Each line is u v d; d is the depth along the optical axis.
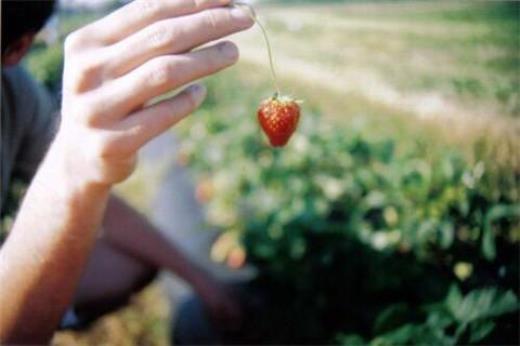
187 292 1.16
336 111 2.79
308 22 7.02
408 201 0.97
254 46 6.42
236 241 1.31
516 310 0.68
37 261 0.54
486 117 1.48
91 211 0.51
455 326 0.69
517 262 0.77
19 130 0.84
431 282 0.86
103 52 0.44
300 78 4.27
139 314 1.28
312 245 1.06
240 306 1.05
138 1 0.45
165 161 2.44
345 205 1.22
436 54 3.49
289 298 1.09
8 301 0.56
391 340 0.68
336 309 1.02
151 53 0.43
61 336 1.21
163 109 0.44
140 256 0.99
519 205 0.81
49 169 0.51
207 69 0.43
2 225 1.09
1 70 0.75
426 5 6.58
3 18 0.69
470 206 0.83
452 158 0.95
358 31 5.70
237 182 1.60
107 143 0.44
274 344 1.00
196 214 1.60
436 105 2.26
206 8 0.44
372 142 1.53
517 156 0.88
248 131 1.97
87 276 0.95
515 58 2.35
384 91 3.00
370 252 0.96
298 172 1.50
